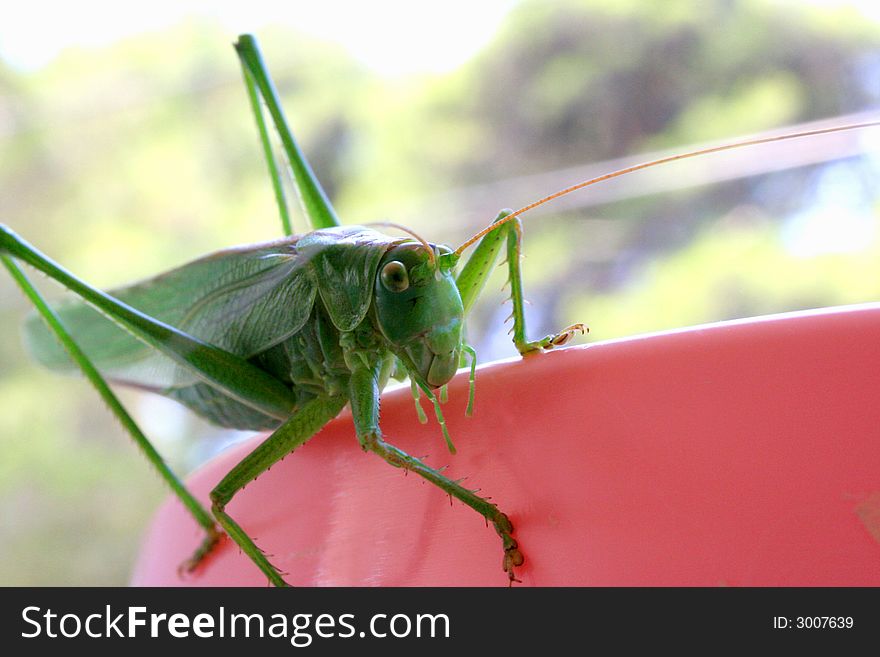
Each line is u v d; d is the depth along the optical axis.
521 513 0.10
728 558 0.09
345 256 0.12
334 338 0.12
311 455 0.11
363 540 0.10
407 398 0.11
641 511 0.09
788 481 0.09
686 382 0.09
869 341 0.09
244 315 0.13
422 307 0.11
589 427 0.09
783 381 0.09
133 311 0.13
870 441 0.09
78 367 0.13
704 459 0.09
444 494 0.10
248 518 0.11
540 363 0.10
